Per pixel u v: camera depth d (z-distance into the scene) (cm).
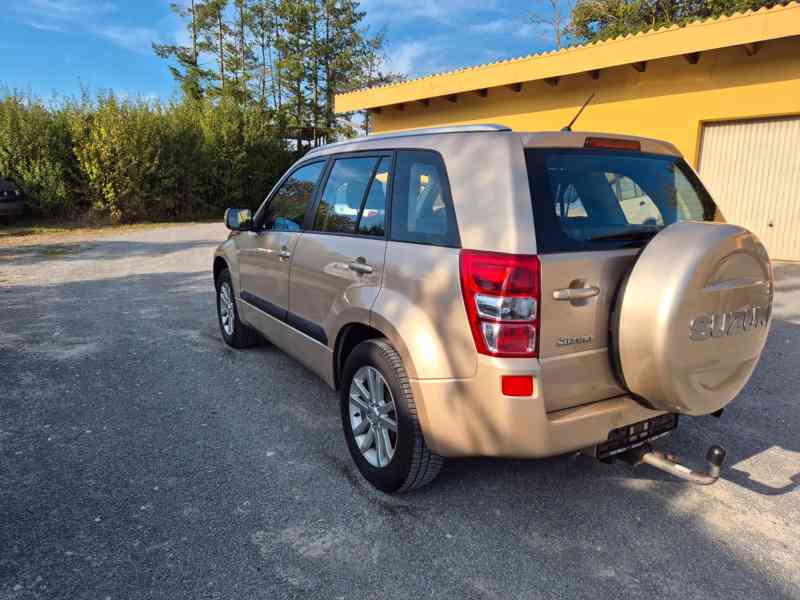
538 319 239
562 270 242
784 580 243
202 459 344
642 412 269
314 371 385
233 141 2486
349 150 370
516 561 254
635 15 2352
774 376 480
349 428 329
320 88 3981
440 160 287
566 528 279
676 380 243
